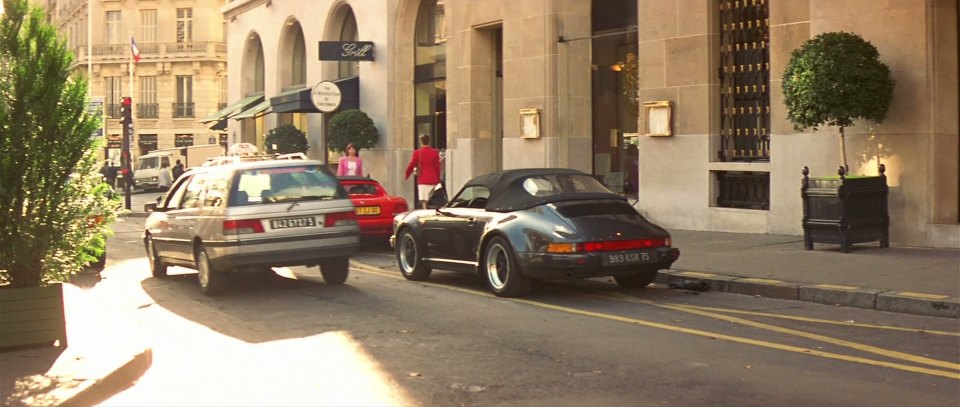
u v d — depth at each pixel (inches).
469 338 322.3
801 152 565.3
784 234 580.4
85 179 327.0
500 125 881.5
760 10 609.3
